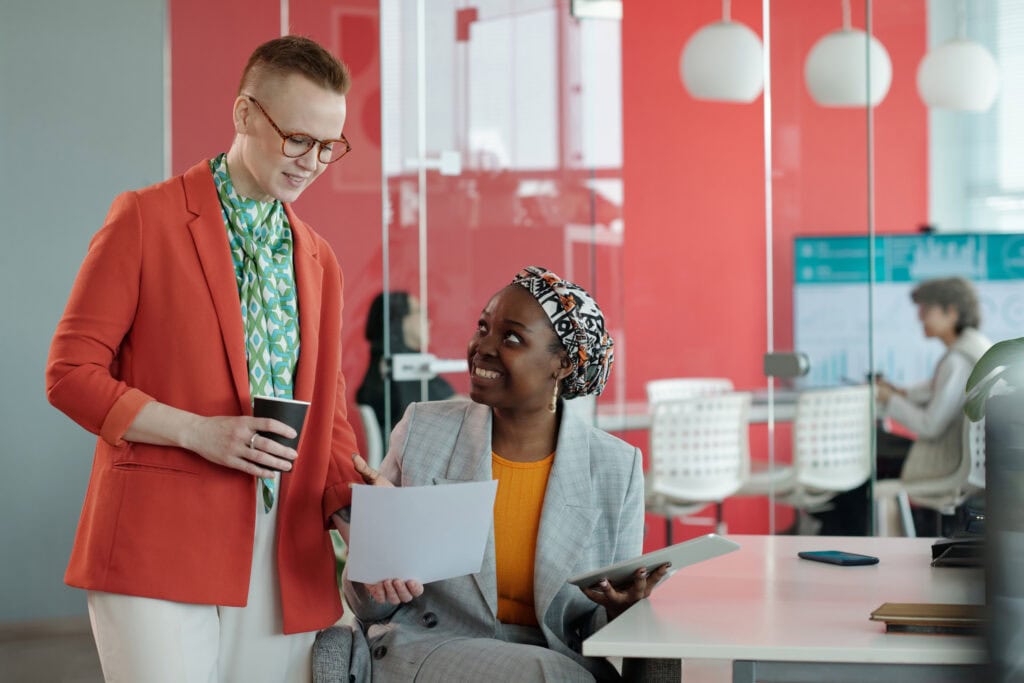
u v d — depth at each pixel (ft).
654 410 18.16
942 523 12.91
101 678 14.62
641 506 7.56
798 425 14.11
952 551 7.56
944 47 12.91
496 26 16.14
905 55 13.14
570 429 7.47
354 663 7.20
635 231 22.62
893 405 13.30
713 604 6.48
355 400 15.66
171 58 16.56
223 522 7.03
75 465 16.99
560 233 16.55
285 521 7.36
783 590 6.85
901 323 13.28
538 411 7.42
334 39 15.78
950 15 12.88
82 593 16.98
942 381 12.95
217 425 6.82
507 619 7.42
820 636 5.69
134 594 6.83
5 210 16.71
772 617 6.13
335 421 7.85
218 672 7.27
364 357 15.66
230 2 16.38
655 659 6.68
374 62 15.72
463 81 16.01
